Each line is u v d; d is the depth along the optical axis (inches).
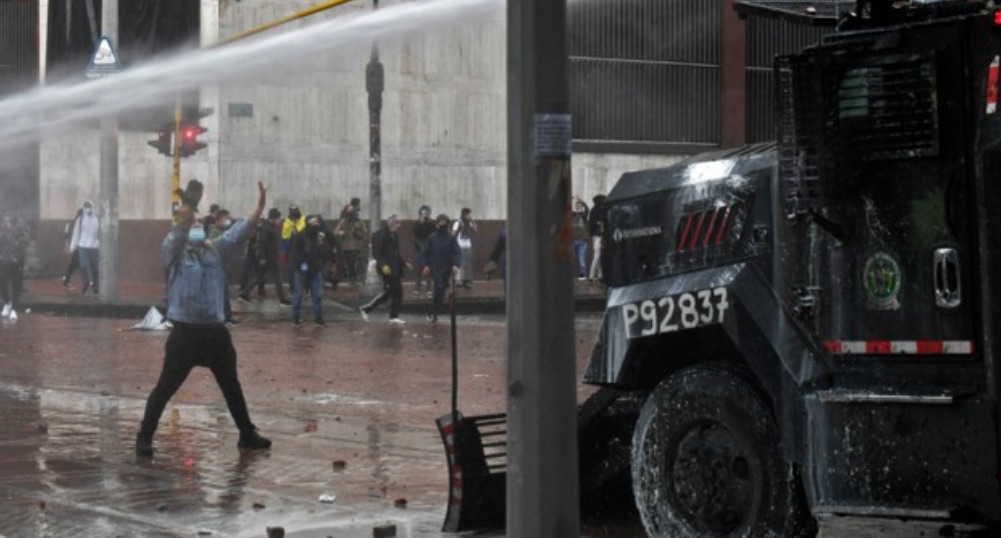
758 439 469.7
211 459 741.3
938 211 422.9
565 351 383.2
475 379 1133.7
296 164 2428.6
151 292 2234.3
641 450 504.4
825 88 437.1
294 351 1378.0
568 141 384.8
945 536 465.7
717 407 480.7
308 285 1711.4
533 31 380.8
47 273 2588.6
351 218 2325.3
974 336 418.6
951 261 421.1
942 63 419.5
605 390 542.0
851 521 539.5
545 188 381.4
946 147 420.5
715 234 483.2
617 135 2677.2
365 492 646.5
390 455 751.1
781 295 460.4
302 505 616.4
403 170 2532.0
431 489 653.3
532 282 381.7
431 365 1248.8
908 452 429.7
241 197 2384.4
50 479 682.8
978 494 418.6
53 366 1240.8
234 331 1619.1
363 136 2485.2
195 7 2096.5
